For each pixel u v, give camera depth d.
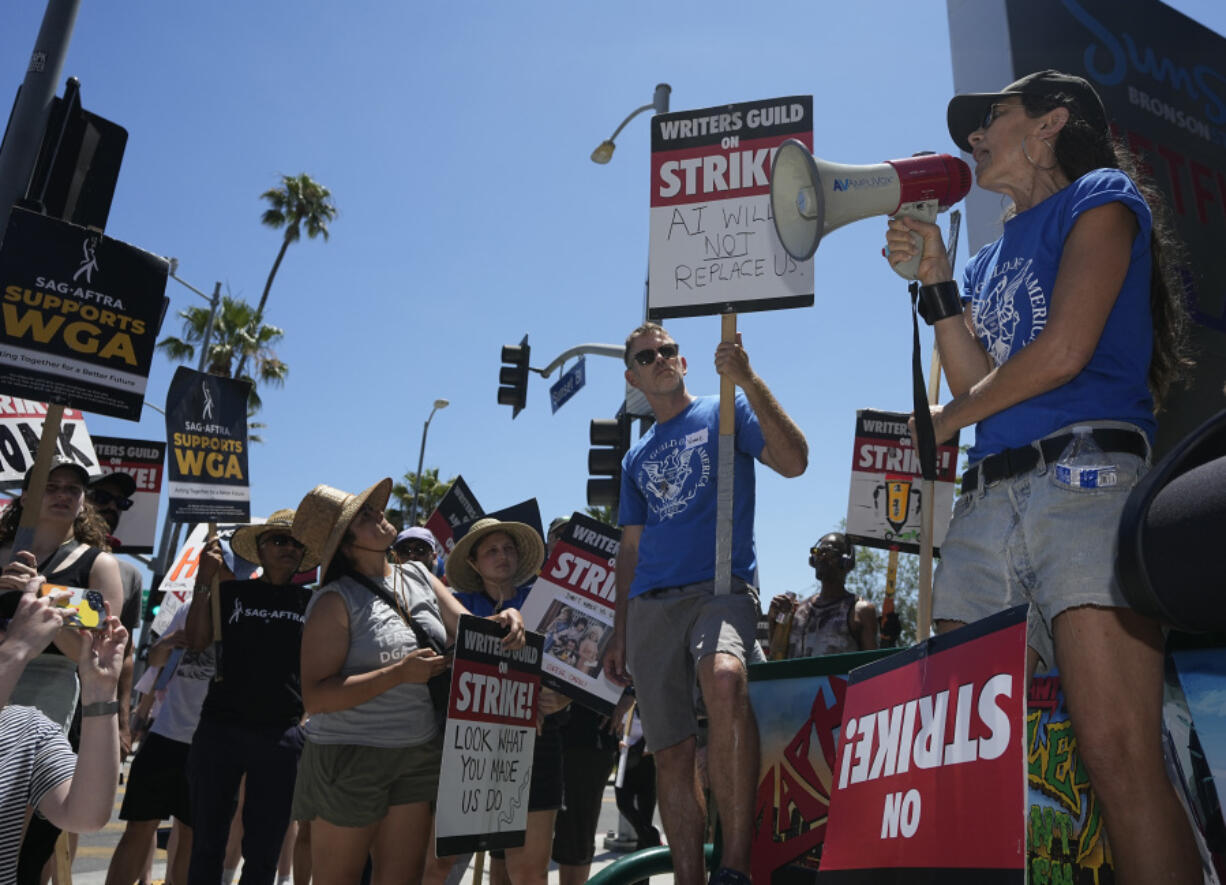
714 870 3.05
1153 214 2.47
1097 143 2.42
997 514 2.17
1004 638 1.71
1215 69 7.09
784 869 2.91
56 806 2.57
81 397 4.14
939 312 2.59
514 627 4.00
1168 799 1.84
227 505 7.43
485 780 3.77
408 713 3.93
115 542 6.86
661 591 3.69
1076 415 2.11
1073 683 1.94
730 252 3.79
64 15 6.61
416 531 6.68
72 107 4.57
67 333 4.16
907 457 6.70
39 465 3.88
